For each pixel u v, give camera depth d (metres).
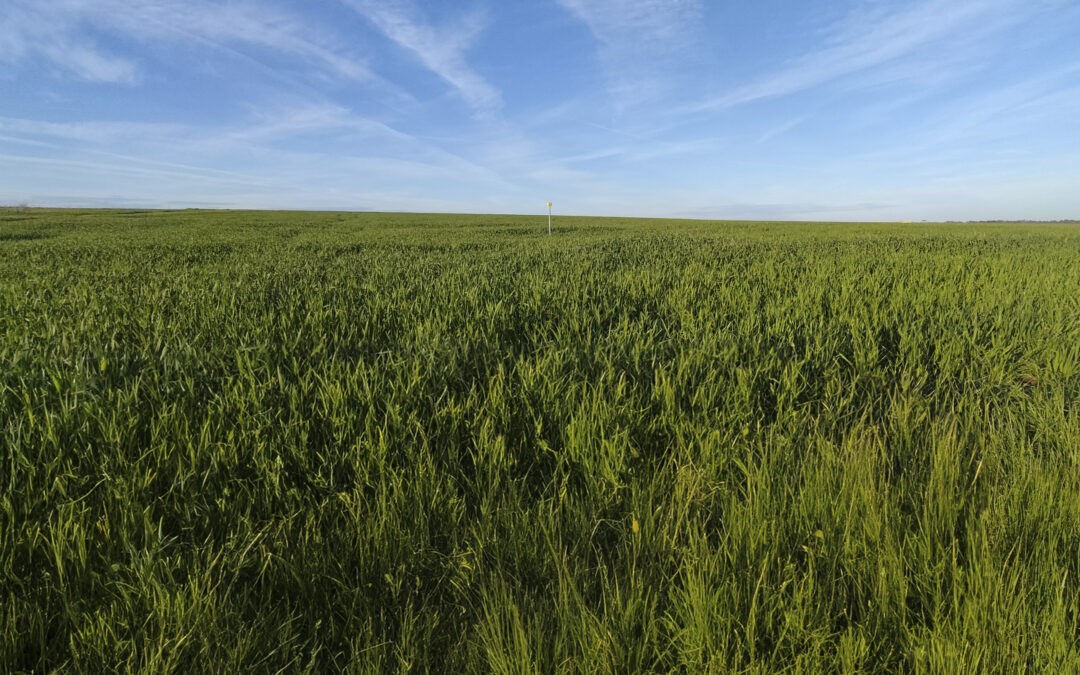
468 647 1.41
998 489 1.98
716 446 2.34
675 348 3.81
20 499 1.80
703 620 1.37
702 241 18.25
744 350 3.69
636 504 1.94
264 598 1.60
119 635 1.41
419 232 28.55
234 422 2.41
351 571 1.68
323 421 2.46
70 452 2.11
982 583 1.45
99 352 3.09
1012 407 3.04
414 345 3.61
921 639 1.36
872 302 5.26
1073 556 1.60
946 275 7.45
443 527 1.89
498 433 2.53
